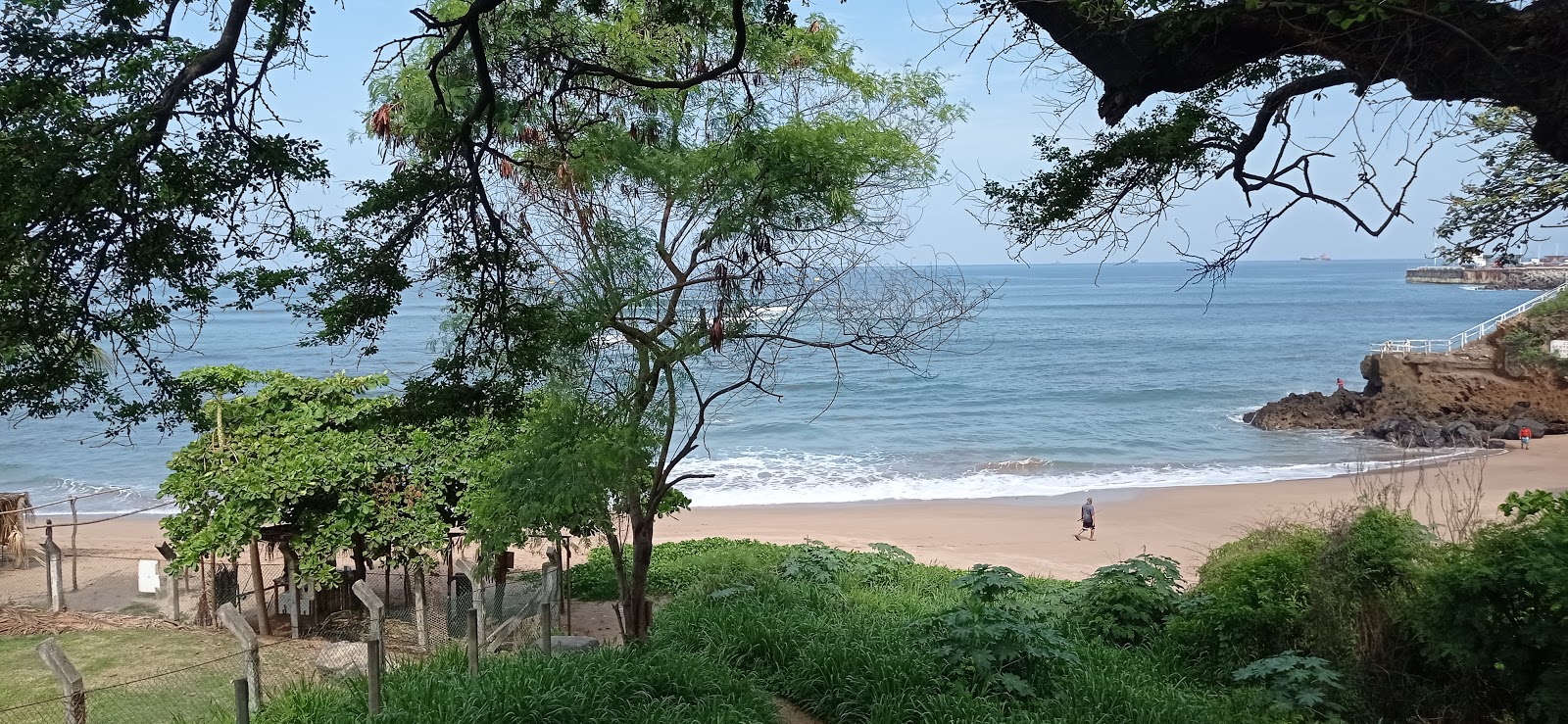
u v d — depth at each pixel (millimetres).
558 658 8766
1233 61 4770
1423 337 82000
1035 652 8805
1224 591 10359
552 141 9547
